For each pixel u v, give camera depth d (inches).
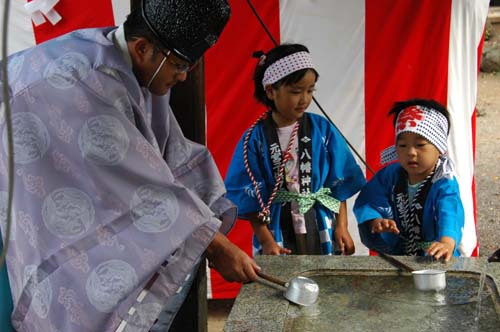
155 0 57.3
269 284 68.1
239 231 129.0
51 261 57.7
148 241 58.1
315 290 63.4
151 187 58.9
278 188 89.0
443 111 81.5
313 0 116.6
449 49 118.0
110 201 57.4
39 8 115.4
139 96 59.9
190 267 62.7
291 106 83.9
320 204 90.4
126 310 58.7
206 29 58.4
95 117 56.4
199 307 81.3
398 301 63.5
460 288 65.7
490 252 160.1
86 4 116.5
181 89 77.5
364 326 58.6
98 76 56.9
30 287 58.8
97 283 57.1
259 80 89.4
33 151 56.9
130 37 59.2
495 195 198.8
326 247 89.8
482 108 293.4
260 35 119.2
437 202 80.1
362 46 118.6
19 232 58.5
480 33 118.6
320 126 91.2
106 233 57.6
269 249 85.3
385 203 84.4
